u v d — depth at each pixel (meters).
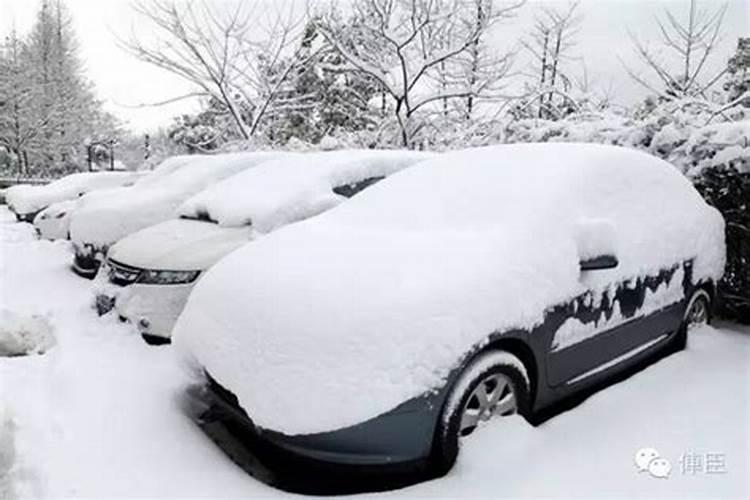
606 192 3.79
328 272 3.10
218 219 5.64
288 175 5.90
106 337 4.79
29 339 5.13
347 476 2.88
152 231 5.59
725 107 6.11
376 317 2.74
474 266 3.01
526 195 3.52
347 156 6.01
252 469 3.06
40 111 38.00
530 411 3.20
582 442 3.07
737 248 5.16
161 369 4.10
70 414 3.44
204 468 2.92
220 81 14.73
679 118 5.99
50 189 13.50
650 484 2.72
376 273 3.01
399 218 3.81
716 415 3.35
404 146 12.25
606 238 3.38
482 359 2.90
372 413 2.61
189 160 8.43
